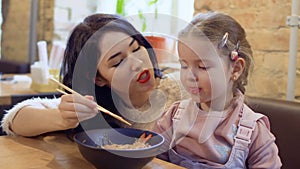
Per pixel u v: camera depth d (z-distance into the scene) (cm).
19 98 156
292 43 130
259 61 148
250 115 95
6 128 94
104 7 258
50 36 293
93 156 66
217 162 90
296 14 130
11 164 70
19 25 308
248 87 139
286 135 113
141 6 189
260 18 146
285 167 112
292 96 132
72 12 283
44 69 169
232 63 92
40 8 297
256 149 91
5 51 319
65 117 80
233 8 155
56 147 82
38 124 87
